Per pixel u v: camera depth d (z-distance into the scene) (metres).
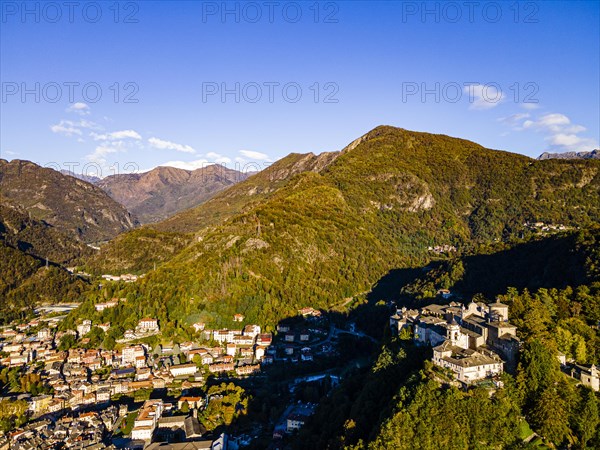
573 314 179.00
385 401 153.12
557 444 124.38
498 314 166.38
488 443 124.56
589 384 136.00
